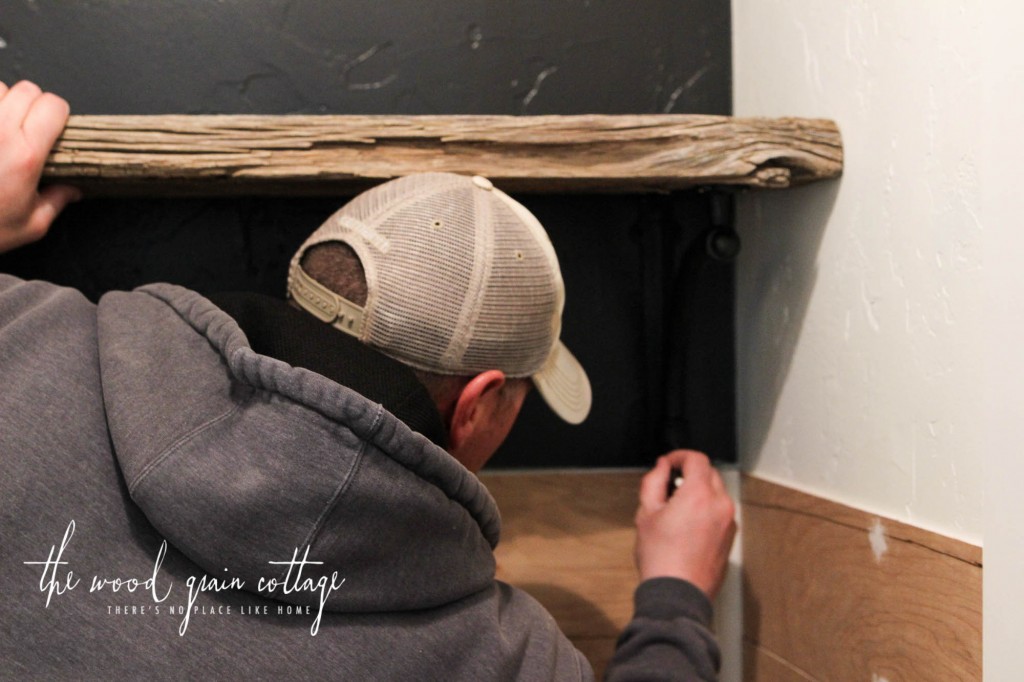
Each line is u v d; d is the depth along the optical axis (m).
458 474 0.56
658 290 1.01
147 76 0.91
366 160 0.76
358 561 0.52
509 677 0.58
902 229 0.68
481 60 0.96
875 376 0.72
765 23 0.92
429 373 0.63
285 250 0.96
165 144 0.74
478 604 0.60
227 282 0.95
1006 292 0.54
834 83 0.78
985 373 0.57
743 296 1.03
